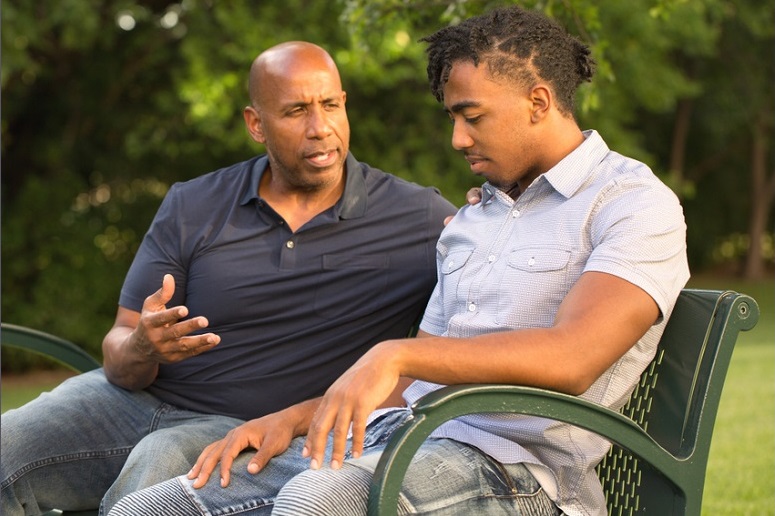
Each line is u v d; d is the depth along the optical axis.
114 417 2.35
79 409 2.34
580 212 1.79
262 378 2.36
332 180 2.40
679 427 1.76
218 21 8.53
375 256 2.40
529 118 1.83
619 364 1.79
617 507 1.88
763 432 4.33
